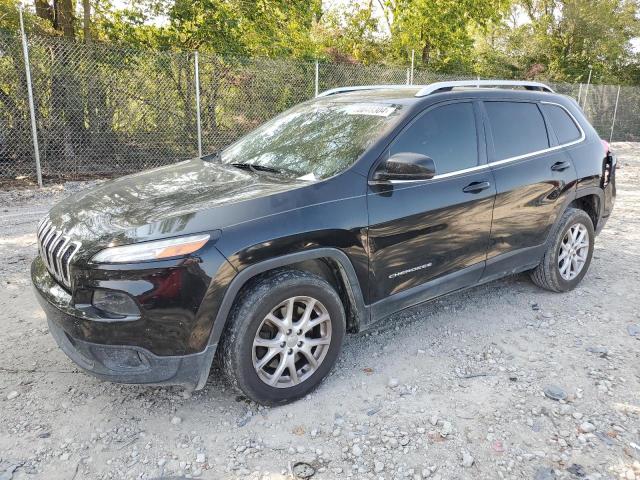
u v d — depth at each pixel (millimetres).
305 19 14781
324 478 2439
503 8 20656
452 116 3641
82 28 11820
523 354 3547
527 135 4137
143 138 10594
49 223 3061
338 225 2949
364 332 3836
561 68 26625
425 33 19594
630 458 2564
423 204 3318
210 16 12531
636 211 7855
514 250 4047
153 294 2494
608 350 3598
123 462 2529
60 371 3275
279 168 3412
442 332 3850
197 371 2670
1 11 10000
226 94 11180
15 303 4203
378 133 3309
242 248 2650
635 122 20750
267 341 2846
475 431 2760
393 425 2805
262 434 2738
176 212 2734
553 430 2770
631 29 26906
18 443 2627
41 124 9602
